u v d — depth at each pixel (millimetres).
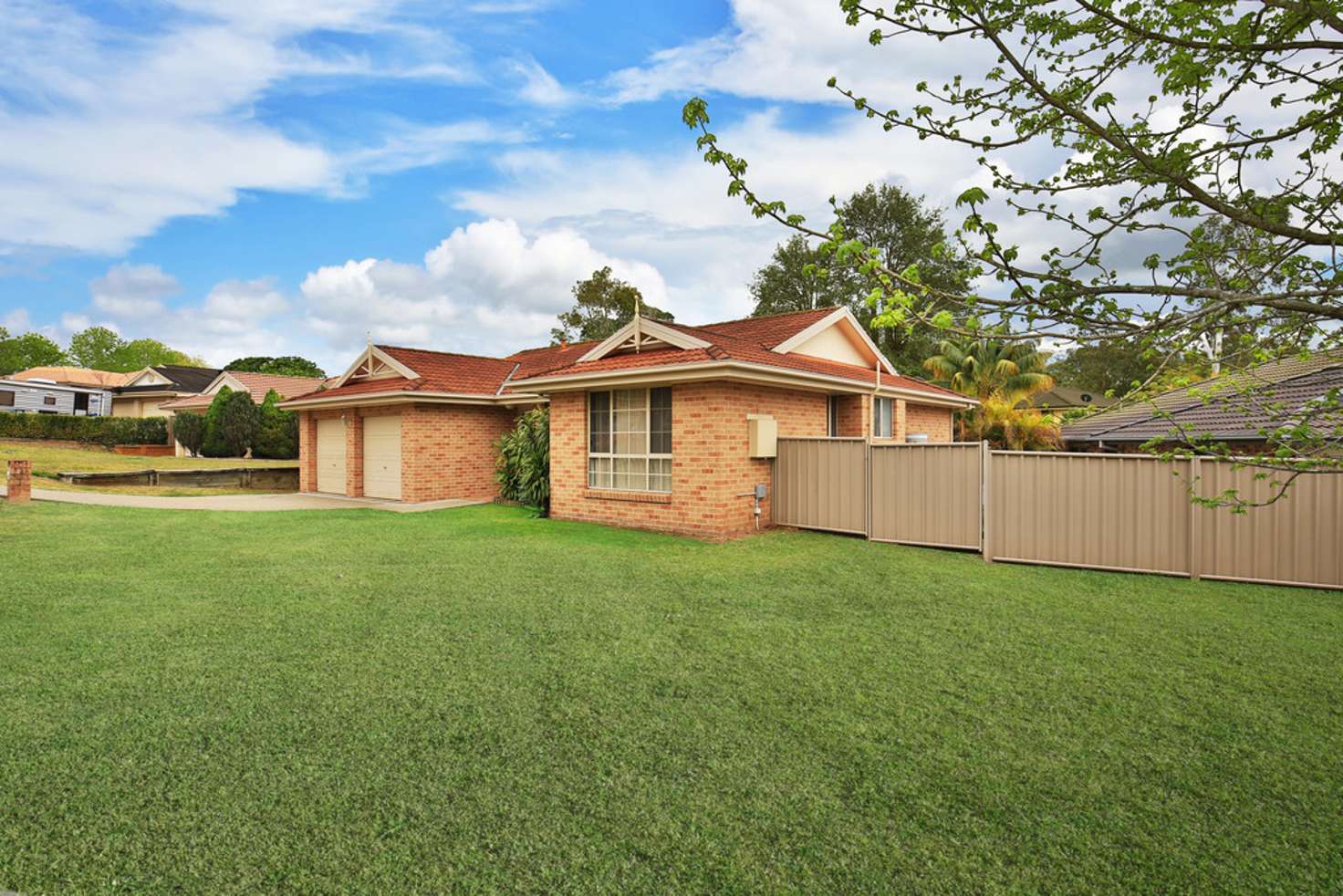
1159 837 2846
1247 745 3680
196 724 3750
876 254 2492
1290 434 2803
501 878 2521
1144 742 3713
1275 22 2645
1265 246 2734
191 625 5645
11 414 30031
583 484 12664
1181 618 6285
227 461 25906
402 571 7922
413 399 15375
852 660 5016
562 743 3613
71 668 4594
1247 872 2619
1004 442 26750
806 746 3615
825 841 2781
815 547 10008
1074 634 5727
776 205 2707
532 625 5797
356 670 4648
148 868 2537
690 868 2598
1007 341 2590
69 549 8969
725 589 7227
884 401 15922
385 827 2826
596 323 42656
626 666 4812
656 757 3471
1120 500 8570
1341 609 6664
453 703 4102
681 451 11102
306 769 3281
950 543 9766
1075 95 2834
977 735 3771
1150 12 2783
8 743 3498
